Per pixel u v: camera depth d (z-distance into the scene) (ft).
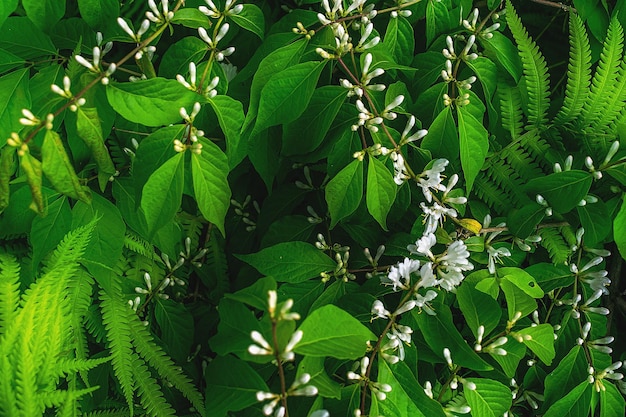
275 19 3.07
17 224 2.77
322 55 2.73
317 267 2.87
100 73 2.57
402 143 2.79
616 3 3.08
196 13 2.68
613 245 3.33
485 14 3.21
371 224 3.03
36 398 2.67
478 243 2.97
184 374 3.13
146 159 2.63
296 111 2.75
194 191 2.67
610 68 2.96
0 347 2.66
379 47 2.88
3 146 2.66
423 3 3.00
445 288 2.76
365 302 2.81
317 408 2.60
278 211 3.13
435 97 2.91
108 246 2.79
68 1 2.90
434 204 2.87
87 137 2.52
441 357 2.82
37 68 2.83
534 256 3.14
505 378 2.97
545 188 2.96
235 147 2.74
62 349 2.85
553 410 2.98
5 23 2.74
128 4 2.86
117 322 2.94
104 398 3.02
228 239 3.26
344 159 2.84
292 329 2.37
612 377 2.98
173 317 3.08
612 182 3.00
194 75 2.63
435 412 2.69
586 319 3.05
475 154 2.85
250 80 2.93
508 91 3.06
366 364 2.66
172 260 3.15
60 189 2.49
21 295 2.89
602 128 3.03
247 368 2.51
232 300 2.55
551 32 3.36
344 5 2.86
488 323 2.82
